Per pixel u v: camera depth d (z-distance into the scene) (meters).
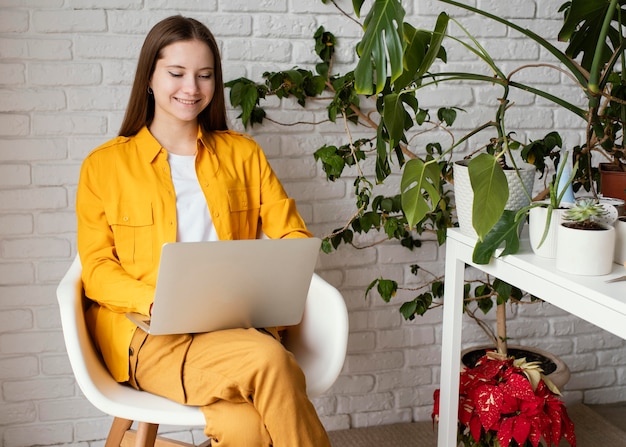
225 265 1.67
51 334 2.39
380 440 2.61
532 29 2.59
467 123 2.60
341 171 2.39
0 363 2.37
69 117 2.29
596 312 1.52
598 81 1.72
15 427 2.42
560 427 2.10
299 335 2.02
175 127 2.06
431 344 2.71
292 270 1.75
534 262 1.74
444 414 2.18
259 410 1.67
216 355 1.73
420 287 2.58
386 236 2.61
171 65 1.96
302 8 2.40
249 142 2.18
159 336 1.83
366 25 1.74
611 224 1.73
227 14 2.35
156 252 1.98
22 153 2.27
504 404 2.09
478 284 2.74
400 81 1.90
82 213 1.98
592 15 1.90
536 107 2.63
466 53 2.55
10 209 2.30
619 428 2.70
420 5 2.49
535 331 2.81
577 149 2.21
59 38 2.24
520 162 2.64
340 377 2.65
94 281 1.89
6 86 2.23
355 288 2.61
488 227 1.69
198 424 1.74
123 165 2.00
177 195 2.03
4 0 2.19
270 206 2.14
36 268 2.35
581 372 2.86
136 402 1.77
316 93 2.39
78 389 2.45
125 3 2.27
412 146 2.57
